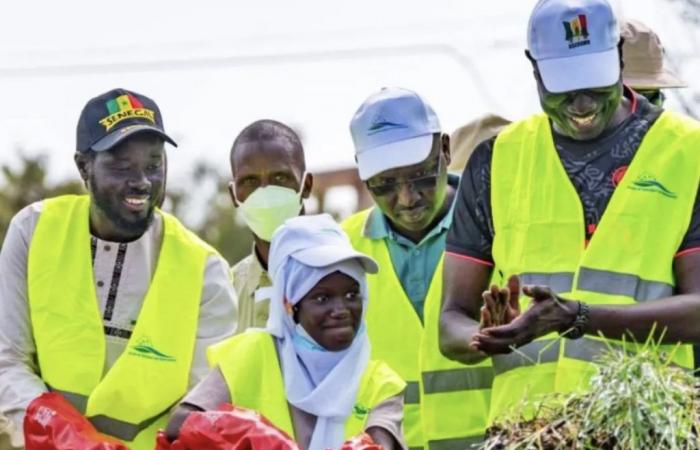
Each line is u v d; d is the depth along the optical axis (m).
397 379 8.93
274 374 8.86
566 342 9.37
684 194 9.39
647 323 9.04
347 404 8.77
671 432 8.03
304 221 8.95
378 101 10.19
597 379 8.27
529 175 9.59
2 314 10.04
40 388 9.84
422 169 10.12
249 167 10.82
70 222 10.11
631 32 10.60
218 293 10.12
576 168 9.50
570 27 9.28
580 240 9.44
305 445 8.76
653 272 9.34
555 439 8.23
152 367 9.89
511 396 9.48
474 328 9.46
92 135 9.89
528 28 9.43
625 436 8.09
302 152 11.02
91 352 9.93
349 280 8.82
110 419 9.81
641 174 9.41
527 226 9.53
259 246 10.98
